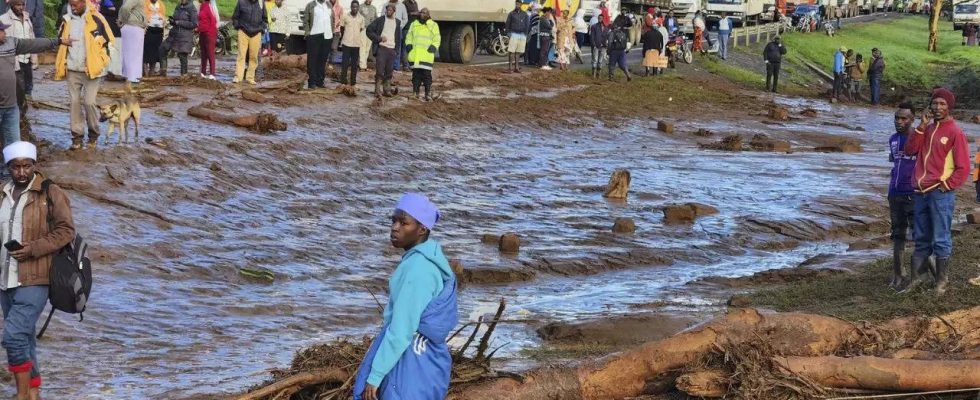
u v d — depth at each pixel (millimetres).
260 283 15398
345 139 25922
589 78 44844
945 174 12820
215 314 13531
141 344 11945
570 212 22219
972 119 48750
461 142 28938
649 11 59906
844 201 24250
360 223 19625
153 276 14859
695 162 29672
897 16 123625
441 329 6898
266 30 38875
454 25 44531
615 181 23938
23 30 19281
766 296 14477
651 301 15125
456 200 22438
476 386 8719
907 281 13922
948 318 10680
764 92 51719
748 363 8945
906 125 13570
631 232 20531
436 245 6969
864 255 18031
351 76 32062
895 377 9008
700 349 9219
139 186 18500
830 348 9711
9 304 9289
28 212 9078
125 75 25734
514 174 25797
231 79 31891
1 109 16844
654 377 9211
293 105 28391
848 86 54969
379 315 14203
